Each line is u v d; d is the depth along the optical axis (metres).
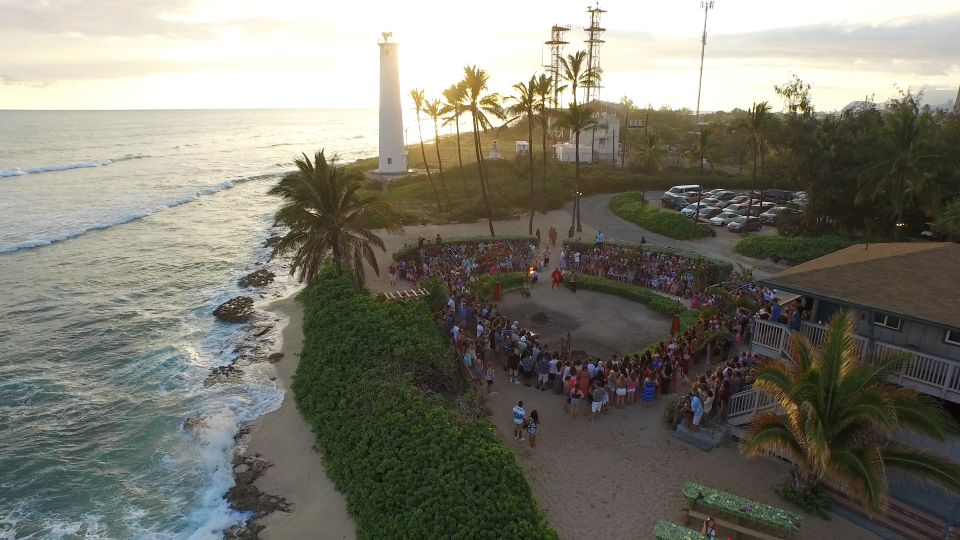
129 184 86.50
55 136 186.62
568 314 30.42
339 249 30.95
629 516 15.76
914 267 18.89
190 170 106.38
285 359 27.98
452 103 52.12
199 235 55.09
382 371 21.05
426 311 26.42
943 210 39.22
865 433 14.49
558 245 45.78
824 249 41.41
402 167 79.62
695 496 15.30
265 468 19.48
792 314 22.14
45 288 38.69
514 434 19.45
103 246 49.91
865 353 17.77
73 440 21.73
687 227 49.34
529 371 22.84
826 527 15.32
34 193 75.81
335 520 16.80
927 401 14.41
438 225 53.97
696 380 21.69
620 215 58.38
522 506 14.49
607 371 21.70
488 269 37.06
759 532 14.66
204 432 21.80
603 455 18.42
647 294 32.03
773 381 15.34
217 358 28.61
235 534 16.52
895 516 15.27
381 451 17.33
